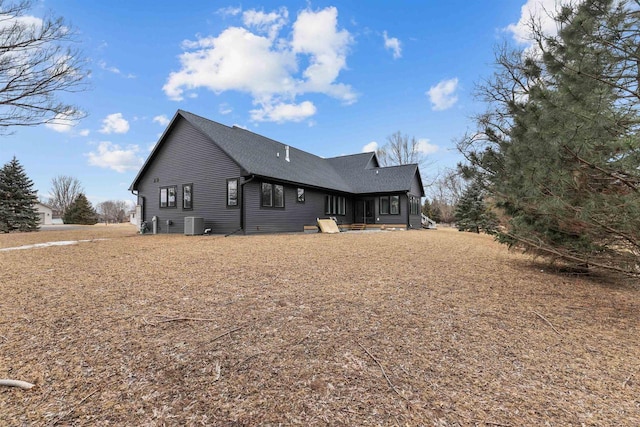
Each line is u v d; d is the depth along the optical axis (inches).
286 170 620.4
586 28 138.3
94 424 69.6
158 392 81.7
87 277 199.0
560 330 126.3
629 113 138.9
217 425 69.6
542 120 143.7
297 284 188.4
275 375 90.2
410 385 85.6
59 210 2305.6
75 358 98.3
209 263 247.6
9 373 89.1
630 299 171.5
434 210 1488.7
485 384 86.5
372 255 299.7
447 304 155.7
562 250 203.0
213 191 545.3
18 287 173.3
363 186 854.5
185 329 121.0
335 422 70.6
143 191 653.9
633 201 136.6
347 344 110.2
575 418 72.2
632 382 88.4
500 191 215.5
